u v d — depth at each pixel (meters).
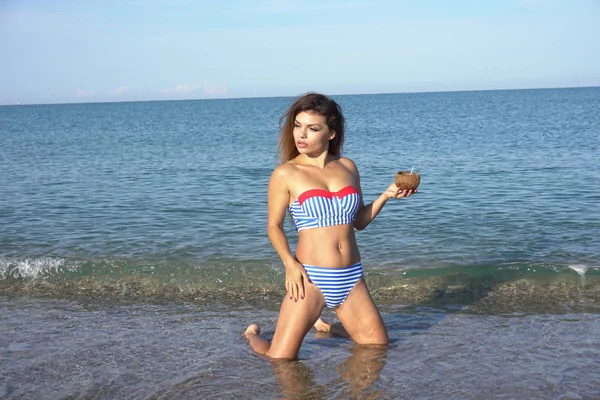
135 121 67.38
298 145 4.45
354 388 3.94
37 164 20.12
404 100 173.62
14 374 4.25
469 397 3.78
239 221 10.04
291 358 4.44
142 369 4.31
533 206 10.82
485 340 4.80
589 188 12.58
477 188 13.11
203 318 5.54
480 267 6.93
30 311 5.80
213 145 29.33
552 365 4.27
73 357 4.55
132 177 16.41
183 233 9.12
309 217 4.36
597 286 6.30
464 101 132.38
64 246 8.29
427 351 4.57
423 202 11.43
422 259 7.50
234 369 4.28
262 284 6.65
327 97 4.49
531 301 5.91
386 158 21.02
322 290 4.39
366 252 7.88
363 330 4.63
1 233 9.11
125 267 7.16
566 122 41.09
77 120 72.69
